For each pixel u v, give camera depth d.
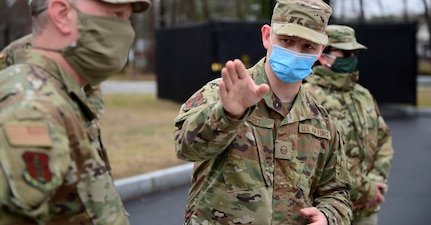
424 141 9.97
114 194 1.73
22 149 1.40
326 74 3.39
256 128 2.13
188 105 2.11
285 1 2.14
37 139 1.42
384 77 14.03
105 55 1.64
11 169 1.39
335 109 3.32
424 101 16.20
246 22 12.15
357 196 3.25
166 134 8.94
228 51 11.98
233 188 2.10
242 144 2.10
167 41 14.23
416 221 5.29
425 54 47.47
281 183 2.15
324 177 2.35
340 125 3.29
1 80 1.52
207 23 11.95
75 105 1.63
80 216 1.61
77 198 1.60
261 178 2.11
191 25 12.73
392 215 5.48
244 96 1.76
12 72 1.53
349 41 3.34
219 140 1.83
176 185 6.37
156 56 15.02
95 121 1.77
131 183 5.82
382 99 14.05
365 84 13.90
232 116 1.78
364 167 3.35
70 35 1.62
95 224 1.64
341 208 2.30
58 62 1.63
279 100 2.19
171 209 5.48
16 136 1.40
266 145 2.14
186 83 13.27
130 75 34.75
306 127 2.22
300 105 2.24
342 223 2.28
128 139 8.32
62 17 1.61
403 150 9.09
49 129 1.46
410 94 14.04
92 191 1.63
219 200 2.11
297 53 2.10
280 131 2.17
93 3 1.62
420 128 11.58
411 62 13.98
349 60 3.37
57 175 1.45
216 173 2.13
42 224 1.51
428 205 5.81
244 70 1.73
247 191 2.09
